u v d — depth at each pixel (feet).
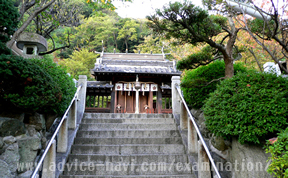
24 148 10.99
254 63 31.58
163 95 33.24
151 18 14.32
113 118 18.10
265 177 9.27
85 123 17.54
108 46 86.99
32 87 10.19
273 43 23.76
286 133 8.03
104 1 18.15
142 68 33.83
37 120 12.59
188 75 18.15
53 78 13.25
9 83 10.06
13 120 10.81
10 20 11.61
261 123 9.42
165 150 14.24
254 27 15.24
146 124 17.16
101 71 30.45
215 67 17.11
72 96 16.25
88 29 67.05
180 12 13.43
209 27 14.37
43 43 22.31
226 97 11.18
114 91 32.32
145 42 64.28
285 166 7.32
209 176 10.59
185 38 15.39
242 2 14.39
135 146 14.12
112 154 13.64
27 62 10.51
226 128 10.46
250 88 10.69
